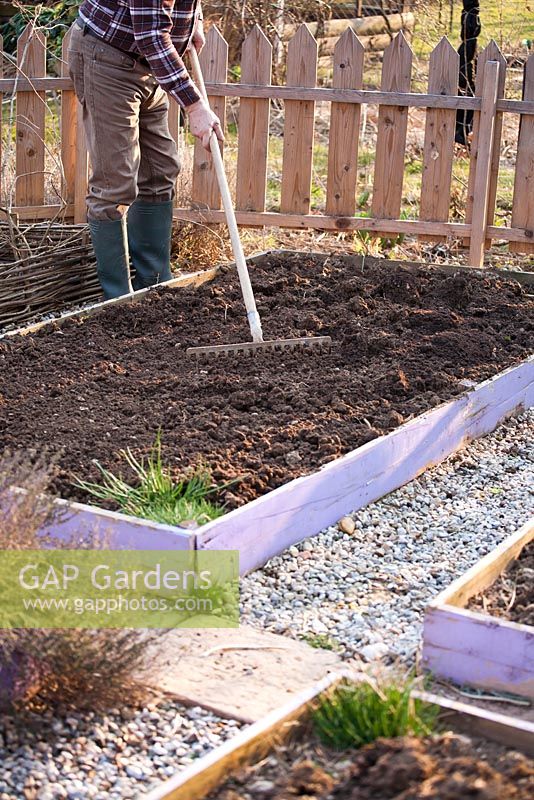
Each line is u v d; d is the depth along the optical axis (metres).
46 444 4.55
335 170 8.18
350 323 6.01
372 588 3.84
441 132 7.99
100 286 7.18
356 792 2.40
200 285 6.86
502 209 10.06
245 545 3.85
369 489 4.45
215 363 5.57
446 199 8.12
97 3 6.23
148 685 3.14
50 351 5.74
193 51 6.21
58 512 3.53
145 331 6.10
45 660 2.87
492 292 6.70
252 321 5.75
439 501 4.55
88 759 2.82
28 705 2.94
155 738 2.93
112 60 6.28
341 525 4.25
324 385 5.19
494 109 7.80
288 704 2.78
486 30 14.30
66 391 5.21
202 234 8.21
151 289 6.61
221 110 8.17
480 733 2.74
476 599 3.49
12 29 12.31
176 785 2.49
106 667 2.94
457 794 2.29
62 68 7.72
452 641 3.23
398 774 2.38
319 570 3.94
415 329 6.07
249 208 8.30
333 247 8.71
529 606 3.39
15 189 7.76
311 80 8.02
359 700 2.76
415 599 3.77
